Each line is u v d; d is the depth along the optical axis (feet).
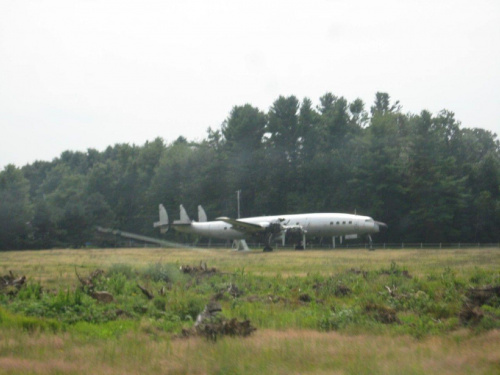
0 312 59.77
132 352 45.11
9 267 136.56
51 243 319.27
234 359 41.93
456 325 56.39
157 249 275.39
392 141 307.17
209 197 354.74
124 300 74.08
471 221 288.92
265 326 58.59
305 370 39.50
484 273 100.22
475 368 39.17
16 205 311.68
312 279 99.45
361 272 108.99
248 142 351.67
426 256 173.99
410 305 71.61
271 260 162.91
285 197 334.03
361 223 222.89
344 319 59.06
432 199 282.56
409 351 44.50
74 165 577.02
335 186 318.65
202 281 99.30
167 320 62.54
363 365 40.11
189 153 383.45
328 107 422.00
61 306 65.16
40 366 41.34
